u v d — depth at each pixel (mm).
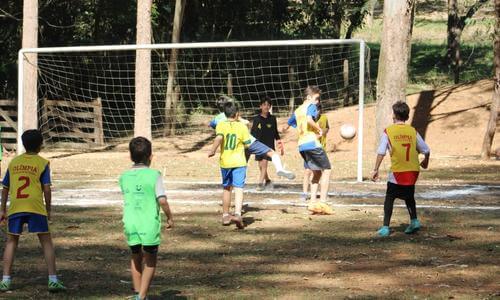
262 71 30031
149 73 21156
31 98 20844
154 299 6953
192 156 20906
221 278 7746
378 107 20047
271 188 13781
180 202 12570
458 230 10078
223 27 32438
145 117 21125
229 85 28422
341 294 7117
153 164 18750
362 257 8625
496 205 12109
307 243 9391
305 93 11383
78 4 28562
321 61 31281
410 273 7895
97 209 11977
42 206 7234
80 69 28172
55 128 25359
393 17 19625
